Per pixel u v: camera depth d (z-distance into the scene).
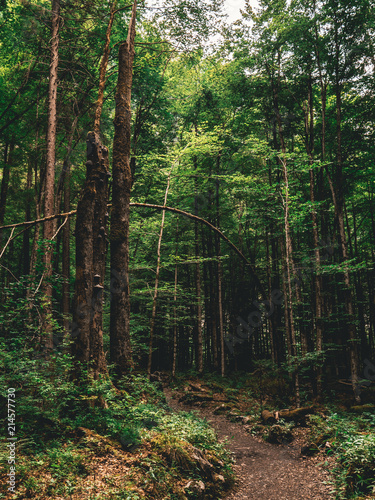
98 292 7.64
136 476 5.26
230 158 19.27
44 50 13.19
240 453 8.95
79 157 14.22
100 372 7.40
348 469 6.62
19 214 20.64
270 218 16.55
